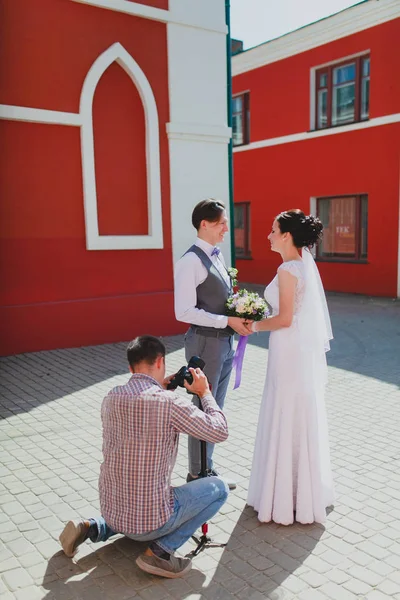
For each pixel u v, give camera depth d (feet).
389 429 15.31
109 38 24.75
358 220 42.60
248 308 10.54
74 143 24.38
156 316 27.40
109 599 8.32
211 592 8.46
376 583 8.61
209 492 8.98
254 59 48.08
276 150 47.62
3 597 8.37
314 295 10.25
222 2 27.94
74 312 24.95
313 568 9.02
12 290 23.58
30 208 23.58
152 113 26.18
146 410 8.12
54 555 9.48
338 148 42.65
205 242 11.10
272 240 10.63
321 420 10.81
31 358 23.09
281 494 10.27
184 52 27.02
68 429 15.43
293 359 10.11
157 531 8.42
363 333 28.60
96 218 25.07
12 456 13.66
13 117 22.58
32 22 22.79
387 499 11.35
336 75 43.04
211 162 28.50
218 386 11.77
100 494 8.79
